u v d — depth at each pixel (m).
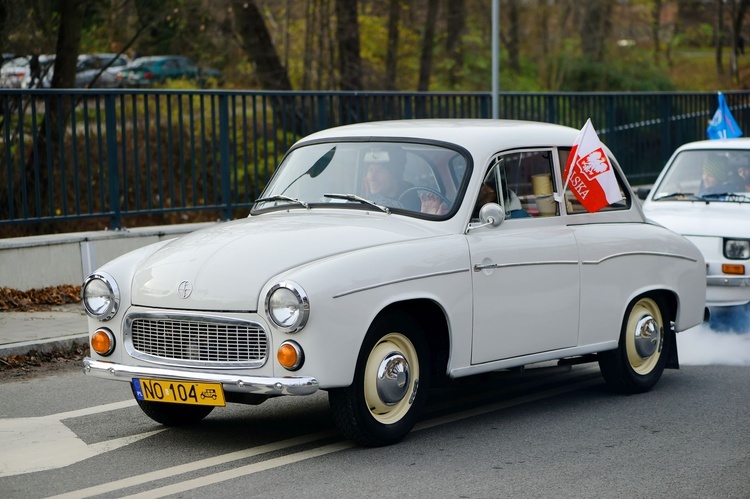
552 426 8.10
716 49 53.56
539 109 19.34
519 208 8.31
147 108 14.05
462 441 7.61
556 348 8.43
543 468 6.93
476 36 42.91
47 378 9.85
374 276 7.03
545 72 43.59
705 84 52.19
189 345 7.04
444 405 8.88
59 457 7.20
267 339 6.78
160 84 28.22
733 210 12.59
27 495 6.35
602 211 9.06
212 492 6.39
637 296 9.15
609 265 8.84
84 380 9.76
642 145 21.56
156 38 25.42
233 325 6.89
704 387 9.59
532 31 45.00
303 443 7.52
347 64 31.52
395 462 7.03
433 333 7.69
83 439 7.69
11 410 8.61
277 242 7.29
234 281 6.95
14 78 21.77
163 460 7.11
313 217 8.00
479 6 43.28
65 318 11.85
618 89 43.78
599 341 8.82
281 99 15.55
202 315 6.93
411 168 8.12
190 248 7.47
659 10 51.09
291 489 6.44
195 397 6.96
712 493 6.39
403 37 36.50
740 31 54.22
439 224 7.80
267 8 32.06
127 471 6.85
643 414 8.52
